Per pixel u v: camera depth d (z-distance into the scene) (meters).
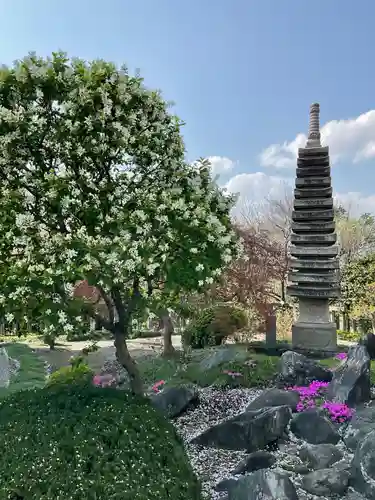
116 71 4.40
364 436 5.27
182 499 3.08
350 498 4.33
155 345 13.56
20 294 3.74
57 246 3.80
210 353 9.62
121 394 4.05
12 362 11.80
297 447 5.43
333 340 11.99
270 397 6.75
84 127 4.14
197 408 7.14
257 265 16.47
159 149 4.73
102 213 4.07
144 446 3.31
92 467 3.06
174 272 4.07
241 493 4.20
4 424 3.59
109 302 4.83
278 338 16.42
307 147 13.23
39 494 2.91
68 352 13.45
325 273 12.63
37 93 4.10
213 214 4.55
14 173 4.16
